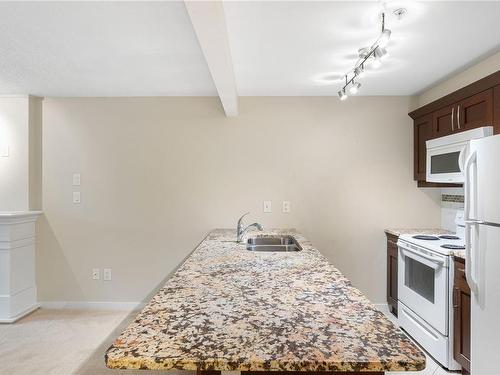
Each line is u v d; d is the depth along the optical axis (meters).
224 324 0.98
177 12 1.73
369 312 1.08
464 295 2.07
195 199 3.31
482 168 1.81
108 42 2.09
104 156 3.31
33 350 2.48
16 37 2.02
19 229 3.07
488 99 2.16
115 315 3.15
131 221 3.31
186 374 2.15
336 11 1.71
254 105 3.30
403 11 1.71
